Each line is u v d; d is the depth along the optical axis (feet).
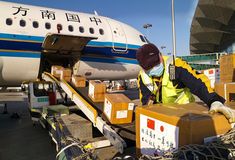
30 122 31.86
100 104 21.17
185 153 5.35
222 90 16.11
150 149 6.99
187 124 5.73
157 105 8.05
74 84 27.40
